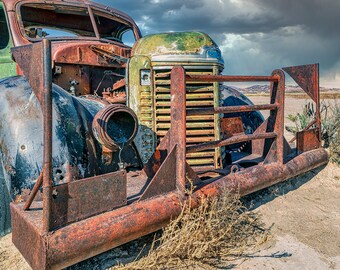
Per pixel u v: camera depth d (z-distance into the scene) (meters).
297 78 4.48
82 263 2.28
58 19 4.39
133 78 3.02
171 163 2.45
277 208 3.47
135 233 2.12
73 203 1.90
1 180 2.48
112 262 2.32
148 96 2.98
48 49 1.73
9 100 2.43
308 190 4.02
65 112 2.38
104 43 3.94
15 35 3.73
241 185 2.87
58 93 2.47
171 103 2.50
